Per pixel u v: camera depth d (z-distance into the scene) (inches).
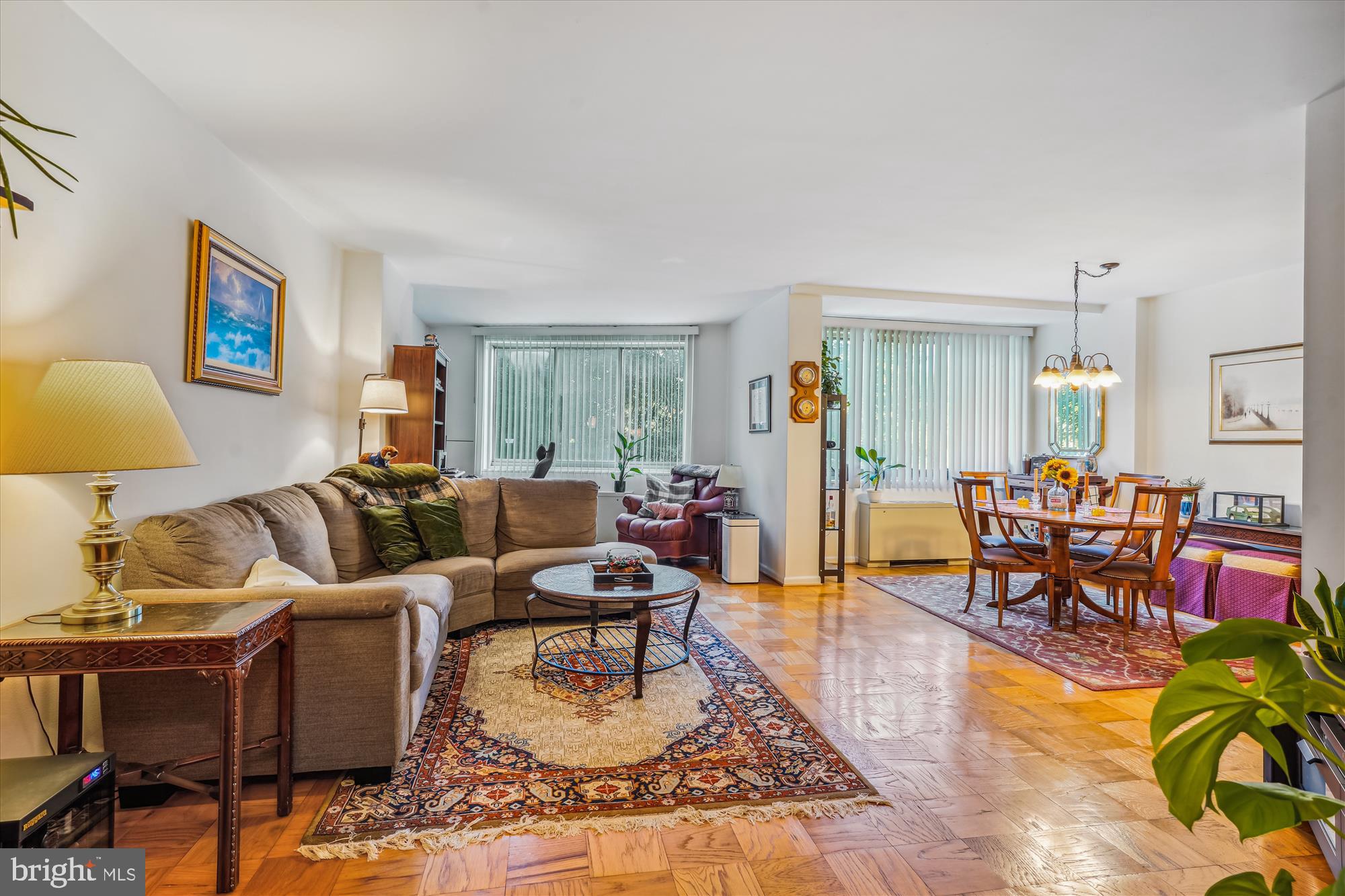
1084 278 198.7
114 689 77.8
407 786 85.4
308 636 82.9
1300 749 81.6
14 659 62.2
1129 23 76.8
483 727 103.1
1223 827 79.2
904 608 186.4
